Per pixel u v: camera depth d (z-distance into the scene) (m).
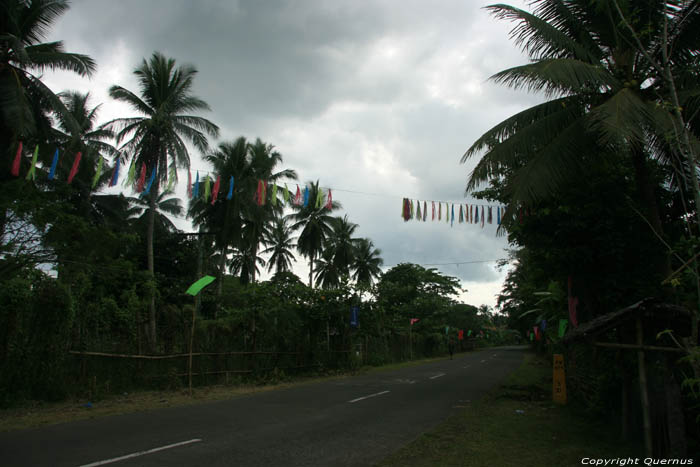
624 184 9.56
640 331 6.16
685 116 8.16
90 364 12.15
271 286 19.16
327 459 6.36
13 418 9.23
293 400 12.37
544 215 9.98
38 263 13.05
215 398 12.64
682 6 7.92
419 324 48.62
